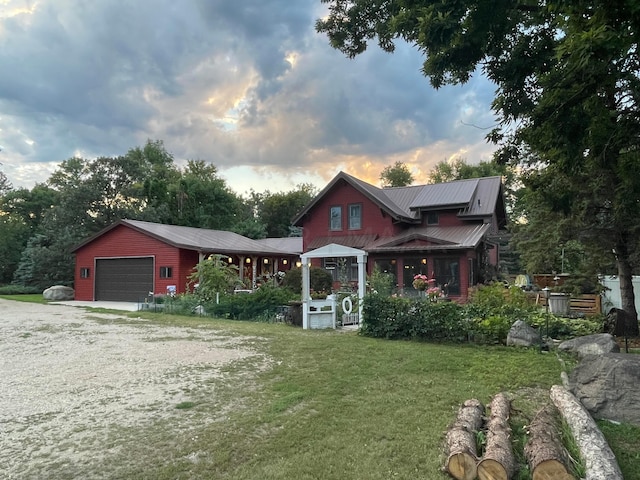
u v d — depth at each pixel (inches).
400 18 281.4
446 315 342.6
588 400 178.1
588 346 276.1
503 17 258.1
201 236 906.1
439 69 292.0
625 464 137.8
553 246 436.1
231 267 749.3
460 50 275.7
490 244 856.3
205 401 201.9
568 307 500.1
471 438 142.1
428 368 255.1
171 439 159.5
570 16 181.5
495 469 124.2
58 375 252.1
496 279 792.3
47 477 132.6
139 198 1421.0
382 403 196.1
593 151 225.3
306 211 911.0
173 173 1899.6
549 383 225.0
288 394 209.8
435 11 250.4
